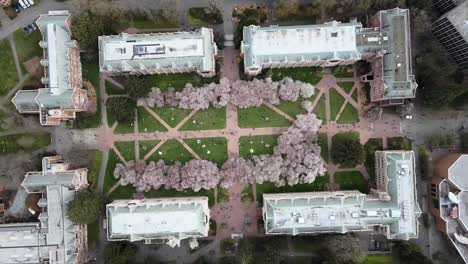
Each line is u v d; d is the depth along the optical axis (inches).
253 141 5191.9
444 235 5059.1
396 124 5196.9
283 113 5191.9
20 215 5162.4
